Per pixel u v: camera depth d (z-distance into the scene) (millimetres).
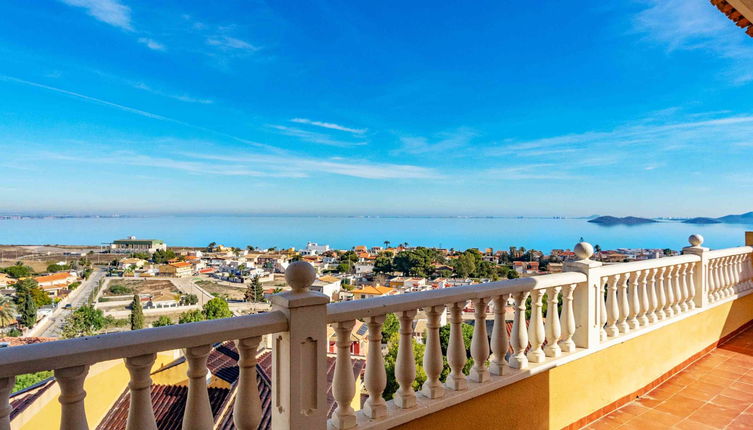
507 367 2664
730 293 5273
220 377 6508
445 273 53125
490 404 2488
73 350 1207
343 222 165125
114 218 116188
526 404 2709
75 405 1255
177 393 6469
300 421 1674
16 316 22562
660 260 3939
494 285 2514
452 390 2346
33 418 3990
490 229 157125
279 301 1698
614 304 3451
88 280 43594
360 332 11203
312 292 1740
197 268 53469
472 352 2498
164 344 1365
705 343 4691
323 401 1739
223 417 5426
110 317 22781
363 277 57812
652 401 3562
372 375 2002
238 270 50469
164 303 31547
